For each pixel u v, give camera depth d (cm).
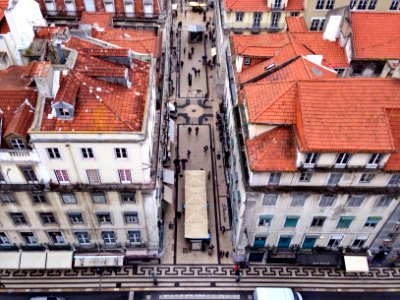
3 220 5134
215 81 8894
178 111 8200
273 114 4547
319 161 4434
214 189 6825
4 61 5412
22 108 4344
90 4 7412
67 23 7275
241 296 5541
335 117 4372
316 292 5612
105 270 5759
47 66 4181
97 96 4322
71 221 5200
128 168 4531
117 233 5400
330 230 5369
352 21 6172
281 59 5597
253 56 5759
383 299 5581
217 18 9181
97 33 6153
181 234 6197
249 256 5778
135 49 6012
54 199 4844
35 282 5628
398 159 4528
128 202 4906
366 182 4728
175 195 6700
